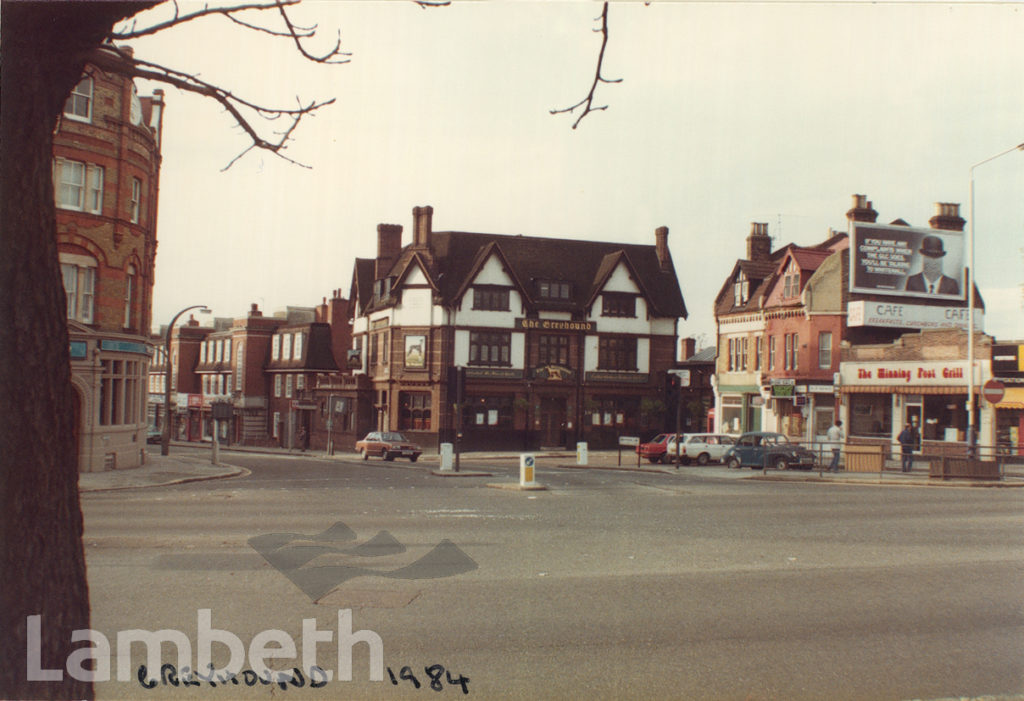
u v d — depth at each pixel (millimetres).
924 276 43656
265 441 72125
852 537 15023
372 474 31031
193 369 85438
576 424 54844
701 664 7438
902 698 6648
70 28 4039
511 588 10367
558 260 57531
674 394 34188
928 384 38125
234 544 13195
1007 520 17562
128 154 30422
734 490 24688
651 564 12156
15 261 3912
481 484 26219
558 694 6621
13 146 3934
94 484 24828
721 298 52844
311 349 66625
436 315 52812
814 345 43688
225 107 4793
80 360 28750
